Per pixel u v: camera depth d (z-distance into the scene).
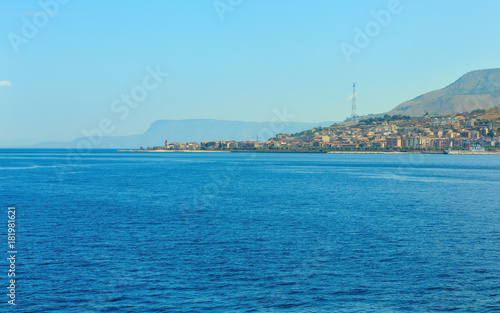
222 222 71.62
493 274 45.16
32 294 40.34
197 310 36.97
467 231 64.88
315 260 49.44
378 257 50.66
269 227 67.31
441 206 92.38
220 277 44.09
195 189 129.00
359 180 165.38
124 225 69.25
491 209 87.94
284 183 150.25
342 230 65.12
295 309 37.16
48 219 75.06
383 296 39.75
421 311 37.03
